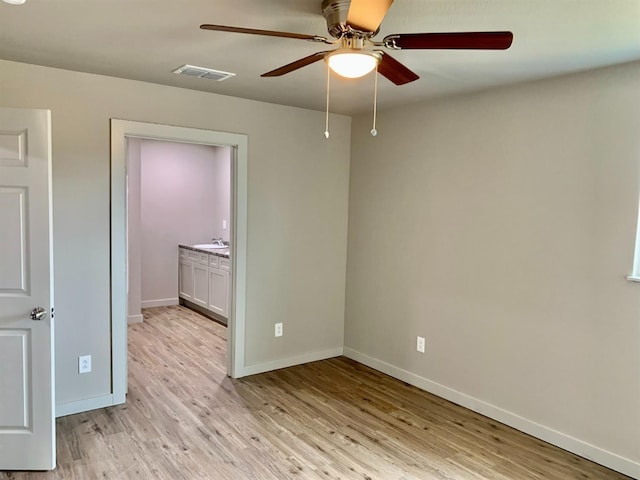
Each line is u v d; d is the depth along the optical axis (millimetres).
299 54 2652
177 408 3439
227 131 3799
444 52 2479
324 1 1898
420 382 3943
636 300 2668
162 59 2795
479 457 2883
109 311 3391
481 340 3471
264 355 4227
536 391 3148
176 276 6684
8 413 2598
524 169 3158
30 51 2691
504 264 3305
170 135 3520
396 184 4090
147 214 6395
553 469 2770
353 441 3037
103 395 3416
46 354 2598
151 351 4672
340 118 4473
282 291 4270
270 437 3057
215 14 2096
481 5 1898
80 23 2227
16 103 2959
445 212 3686
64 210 3168
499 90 3277
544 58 2564
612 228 2750
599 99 2775
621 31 2152
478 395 3502
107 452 2824
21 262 2561
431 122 3762
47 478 2564
